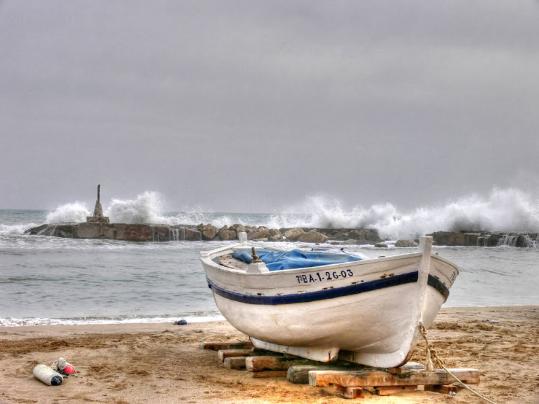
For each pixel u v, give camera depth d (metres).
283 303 10.11
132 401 9.09
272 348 11.33
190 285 24.39
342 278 9.44
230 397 9.29
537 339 14.12
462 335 14.50
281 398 9.22
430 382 9.54
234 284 11.06
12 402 8.88
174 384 10.02
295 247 13.47
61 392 9.46
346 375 9.25
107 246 44.38
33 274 26.81
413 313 9.18
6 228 52.28
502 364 11.60
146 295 21.64
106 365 11.20
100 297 21.00
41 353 12.01
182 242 49.69
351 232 59.12
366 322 9.49
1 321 16.05
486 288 25.77
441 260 9.34
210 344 12.69
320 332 9.91
